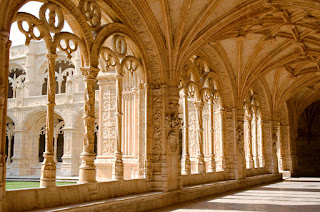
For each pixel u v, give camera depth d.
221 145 19.30
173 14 13.62
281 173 26.91
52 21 9.66
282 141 31.25
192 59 17.45
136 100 15.76
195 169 22.70
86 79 10.77
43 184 9.09
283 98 26.02
